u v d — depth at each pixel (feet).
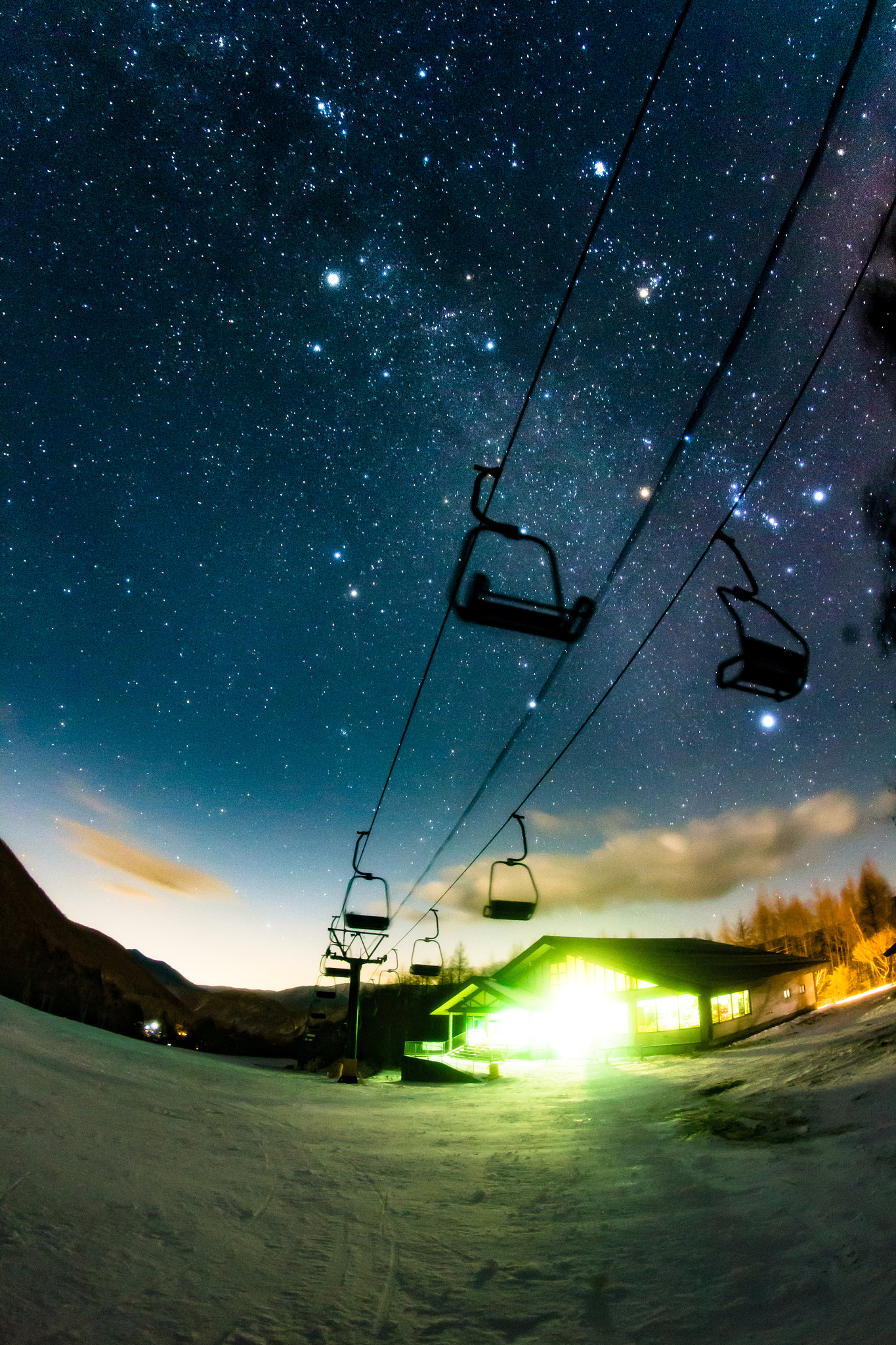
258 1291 15.78
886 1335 12.19
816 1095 32.76
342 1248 18.88
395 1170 27.91
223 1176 24.64
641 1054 75.66
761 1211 19.75
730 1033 73.87
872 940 91.71
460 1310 15.33
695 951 94.94
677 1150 28.60
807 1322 13.51
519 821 28.99
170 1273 16.10
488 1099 50.72
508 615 11.66
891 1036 39.63
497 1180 26.43
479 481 12.21
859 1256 15.70
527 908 28.60
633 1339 13.87
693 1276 16.44
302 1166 27.48
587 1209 22.27
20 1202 18.51
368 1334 14.12
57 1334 12.80
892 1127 24.71
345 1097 53.93
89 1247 16.69
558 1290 16.37
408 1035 145.38
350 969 76.33
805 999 83.82
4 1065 34.63
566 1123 37.86
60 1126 26.63
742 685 13.12
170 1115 33.73
